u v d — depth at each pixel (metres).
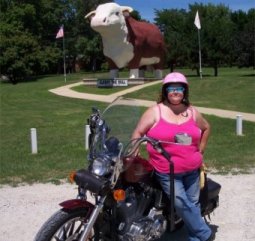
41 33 72.56
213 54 46.66
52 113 20.78
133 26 31.88
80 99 26.39
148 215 4.70
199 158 4.88
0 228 6.08
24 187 8.04
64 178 8.55
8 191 7.79
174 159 4.76
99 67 85.88
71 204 4.30
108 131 4.56
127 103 4.89
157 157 4.76
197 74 49.34
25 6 67.25
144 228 4.54
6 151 11.61
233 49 47.53
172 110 4.82
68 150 11.42
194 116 4.92
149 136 4.76
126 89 29.86
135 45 31.77
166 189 4.77
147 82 32.47
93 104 23.86
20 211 6.74
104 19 30.00
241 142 12.02
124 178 4.50
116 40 31.50
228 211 6.53
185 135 4.33
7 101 27.12
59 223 4.24
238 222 6.11
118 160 4.31
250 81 31.17
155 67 35.03
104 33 31.33
